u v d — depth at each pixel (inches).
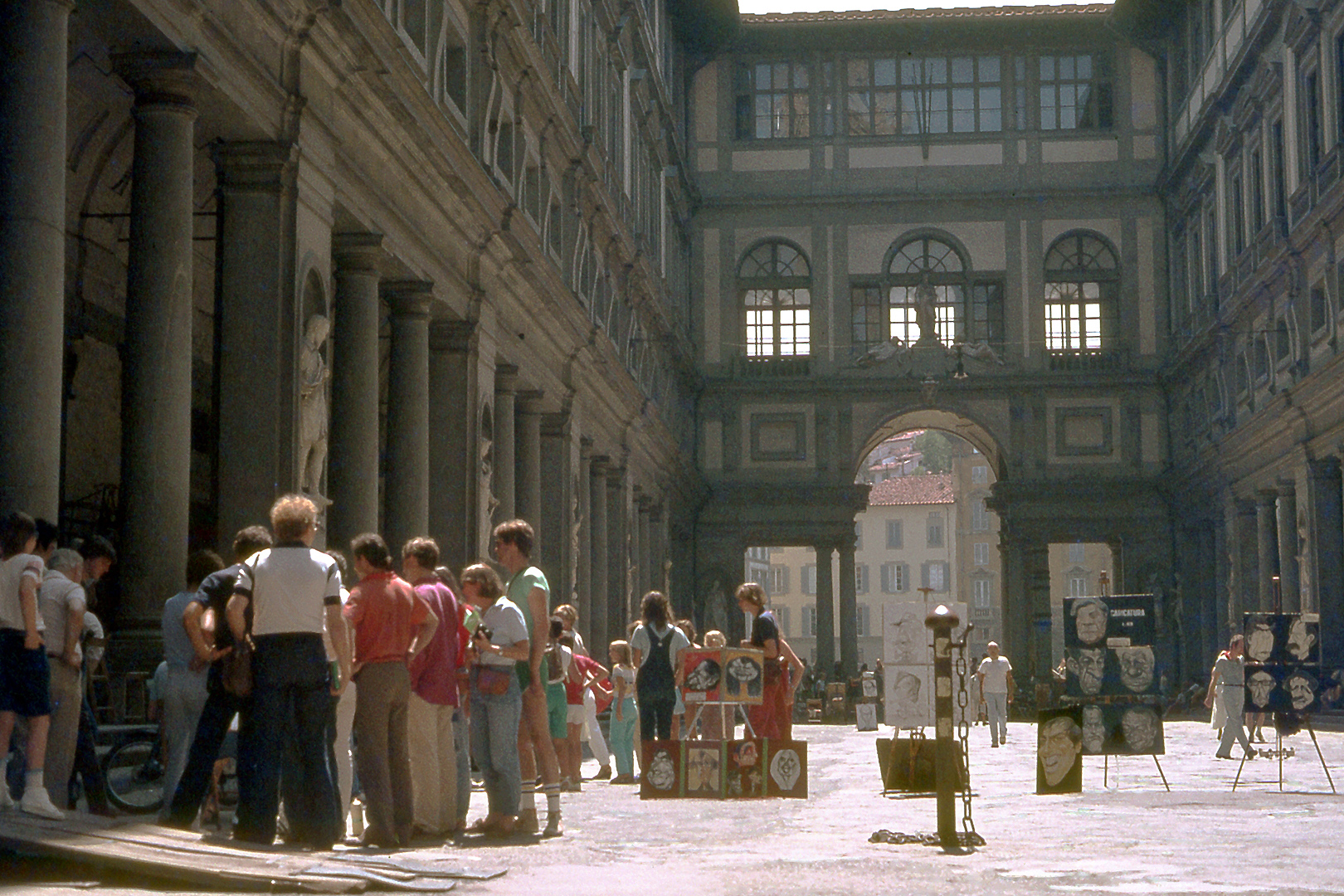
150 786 418.0
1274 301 1545.3
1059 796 556.7
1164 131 2037.4
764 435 2052.2
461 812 416.5
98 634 447.8
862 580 3909.9
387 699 370.6
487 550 938.7
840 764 804.6
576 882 295.4
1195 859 347.3
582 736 706.8
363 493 703.1
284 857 298.0
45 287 425.4
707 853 358.3
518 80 1005.8
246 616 344.8
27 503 418.0
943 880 306.2
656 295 1674.5
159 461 512.1
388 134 711.1
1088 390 2017.7
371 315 709.3
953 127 2070.6
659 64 1787.6
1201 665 1891.0
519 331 1036.5
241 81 550.0
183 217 517.0
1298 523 1453.0
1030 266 2033.7
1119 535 2001.7
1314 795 561.3
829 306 2053.4
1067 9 2030.0
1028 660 1988.2
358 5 633.6
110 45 505.0
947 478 3927.2
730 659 522.9
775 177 2078.0
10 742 358.3
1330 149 1338.6
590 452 1299.2
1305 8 1374.3
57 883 275.7
